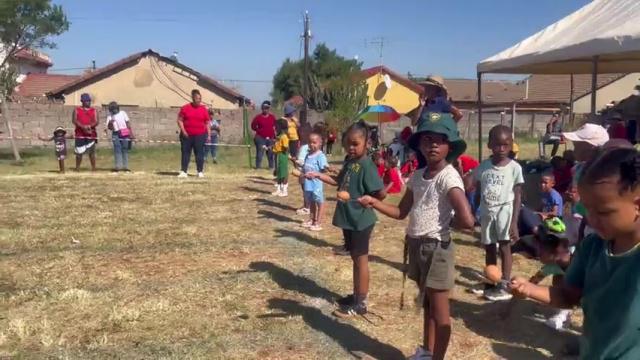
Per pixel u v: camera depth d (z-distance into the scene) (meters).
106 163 18.69
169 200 10.41
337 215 4.89
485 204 5.31
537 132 38.81
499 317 5.02
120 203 10.01
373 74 40.75
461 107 53.88
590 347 2.02
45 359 4.02
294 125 14.06
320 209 8.20
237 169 16.39
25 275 5.82
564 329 4.80
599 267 2.00
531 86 48.97
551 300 2.19
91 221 8.45
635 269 1.88
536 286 2.21
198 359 4.07
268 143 16.36
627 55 9.65
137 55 38.25
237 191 11.64
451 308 5.23
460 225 3.61
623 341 1.90
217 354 4.16
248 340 4.41
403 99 41.72
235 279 5.82
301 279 5.86
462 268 6.46
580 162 4.85
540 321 4.96
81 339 4.36
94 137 15.24
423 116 3.89
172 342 4.34
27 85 46.56
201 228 8.13
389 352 4.28
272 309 5.05
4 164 17.95
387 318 4.90
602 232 1.91
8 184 12.09
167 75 39.03
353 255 4.88
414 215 3.81
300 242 7.41
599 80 42.59
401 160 12.87
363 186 4.74
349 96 27.94
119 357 4.07
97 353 4.13
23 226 8.05
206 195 11.05
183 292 5.41
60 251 6.74
